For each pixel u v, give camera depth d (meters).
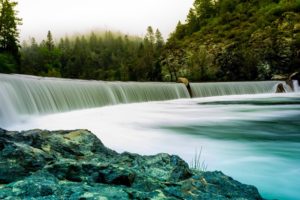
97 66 157.75
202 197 3.87
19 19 59.16
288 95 39.28
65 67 126.38
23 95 15.97
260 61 53.00
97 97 23.19
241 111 21.70
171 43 72.31
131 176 4.12
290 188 6.00
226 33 64.62
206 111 21.80
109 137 11.37
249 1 83.75
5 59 50.06
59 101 19.03
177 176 4.61
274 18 60.72
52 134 6.26
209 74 56.91
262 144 9.99
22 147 4.79
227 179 4.77
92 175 4.16
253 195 4.39
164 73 64.56
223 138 11.19
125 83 27.61
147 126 14.34
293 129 13.32
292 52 50.78
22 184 3.52
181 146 9.74
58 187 3.56
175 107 24.80
